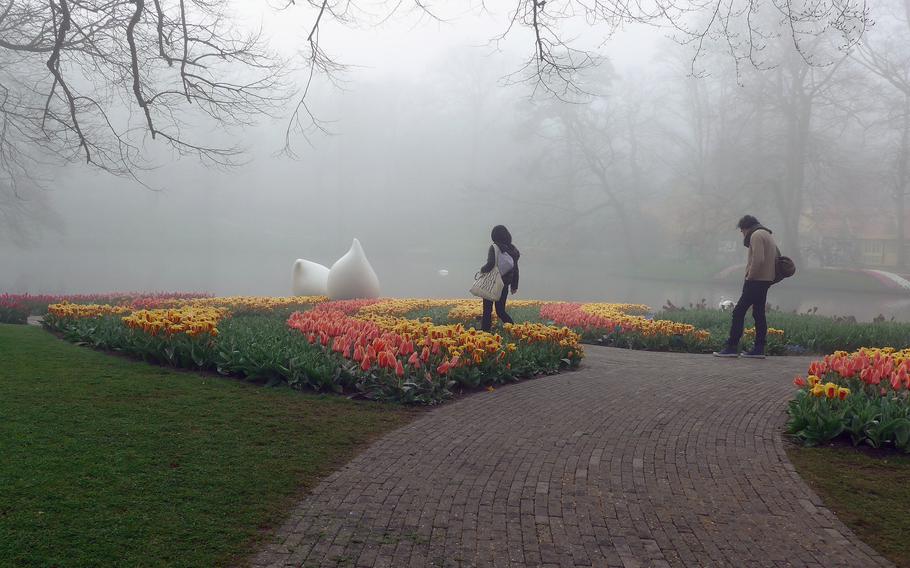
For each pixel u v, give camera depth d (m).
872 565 3.61
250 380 7.29
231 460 4.76
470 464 5.04
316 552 3.57
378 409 6.50
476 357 7.75
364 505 4.20
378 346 7.19
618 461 5.18
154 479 4.30
